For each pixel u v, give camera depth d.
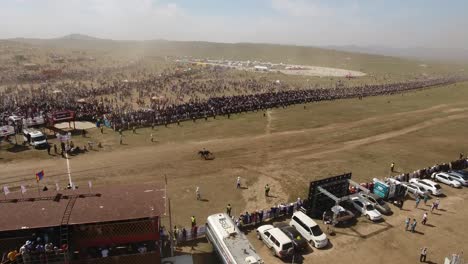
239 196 39.34
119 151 52.47
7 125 58.03
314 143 59.88
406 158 54.16
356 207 36.97
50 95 94.50
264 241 30.45
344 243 31.08
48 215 22.33
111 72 156.25
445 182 44.81
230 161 50.03
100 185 40.50
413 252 30.12
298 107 88.75
